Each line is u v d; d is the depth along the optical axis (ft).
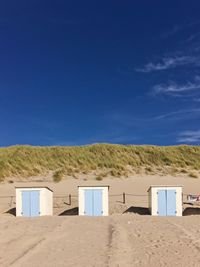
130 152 167.94
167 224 55.16
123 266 30.30
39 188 92.89
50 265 31.24
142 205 109.19
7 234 47.62
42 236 45.50
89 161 157.28
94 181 137.49
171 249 36.63
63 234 46.96
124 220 62.13
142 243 39.78
